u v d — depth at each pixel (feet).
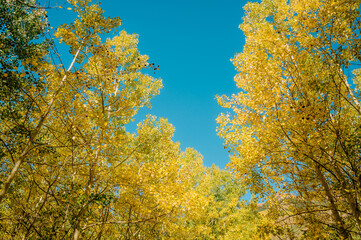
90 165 13.78
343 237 11.26
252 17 24.59
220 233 39.32
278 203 16.22
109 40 25.35
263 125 13.84
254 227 31.50
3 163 14.78
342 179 12.62
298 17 15.10
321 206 14.11
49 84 13.29
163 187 14.42
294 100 13.56
